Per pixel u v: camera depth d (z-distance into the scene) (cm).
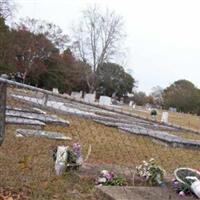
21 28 5594
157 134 1505
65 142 977
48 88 6119
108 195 520
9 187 492
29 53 5606
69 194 512
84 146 971
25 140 866
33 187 507
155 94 8112
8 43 5094
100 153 905
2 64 5041
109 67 6731
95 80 6188
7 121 1091
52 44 5884
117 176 627
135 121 1927
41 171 591
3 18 4806
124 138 1298
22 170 577
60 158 607
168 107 7444
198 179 614
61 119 1391
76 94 5584
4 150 702
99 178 596
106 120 1745
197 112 7312
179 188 594
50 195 493
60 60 6038
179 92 7500
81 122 1514
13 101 1477
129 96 7619
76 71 6169
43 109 1597
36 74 5784
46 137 987
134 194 540
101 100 4669
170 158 1048
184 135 1845
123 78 7138
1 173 542
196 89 7725
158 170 641
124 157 909
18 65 5538
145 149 1139
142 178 645
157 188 596
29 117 1247
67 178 586
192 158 1155
